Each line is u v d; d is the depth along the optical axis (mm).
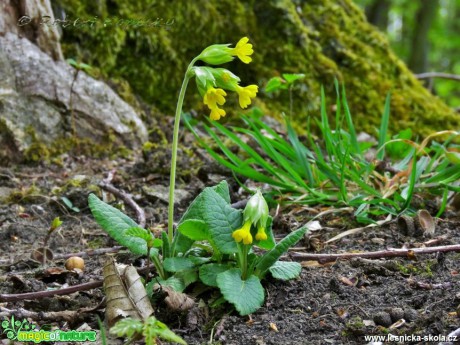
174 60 1036
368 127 1055
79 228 708
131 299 500
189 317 506
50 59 897
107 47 997
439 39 3529
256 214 498
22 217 725
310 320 506
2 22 879
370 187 706
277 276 528
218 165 816
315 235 662
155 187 783
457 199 710
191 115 1004
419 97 1119
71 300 537
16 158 851
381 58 1156
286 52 1079
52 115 879
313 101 1058
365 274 568
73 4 989
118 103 927
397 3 3359
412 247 613
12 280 571
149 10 1040
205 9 1065
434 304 514
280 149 787
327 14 1155
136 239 525
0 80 855
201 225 517
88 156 885
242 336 491
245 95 521
